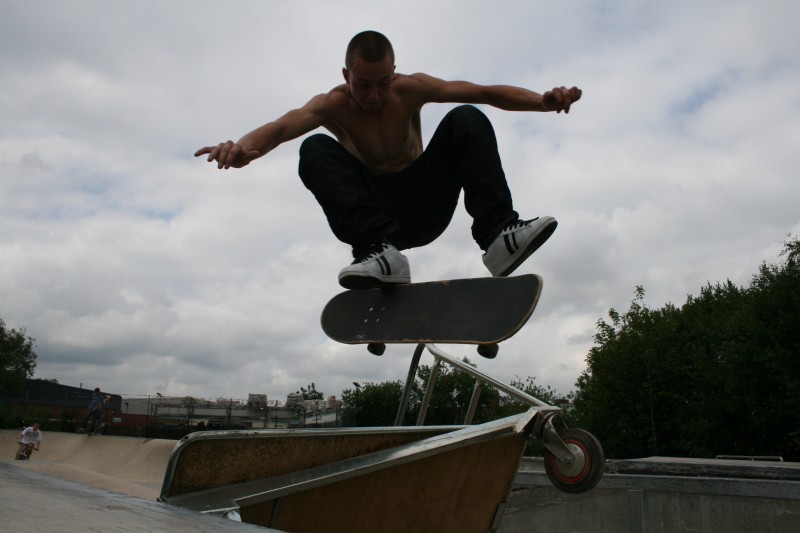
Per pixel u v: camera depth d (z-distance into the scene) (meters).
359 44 2.37
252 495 1.29
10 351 44.53
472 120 2.56
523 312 2.08
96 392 22.52
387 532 1.82
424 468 1.82
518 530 4.09
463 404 29.36
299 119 2.41
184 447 1.14
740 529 3.28
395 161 2.71
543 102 2.37
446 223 2.93
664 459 4.79
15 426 34.19
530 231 2.34
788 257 21.42
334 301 2.88
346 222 2.49
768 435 19.75
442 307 2.39
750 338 20.56
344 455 1.52
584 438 1.84
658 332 23.69
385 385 36.41
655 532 3.54
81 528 0.47
